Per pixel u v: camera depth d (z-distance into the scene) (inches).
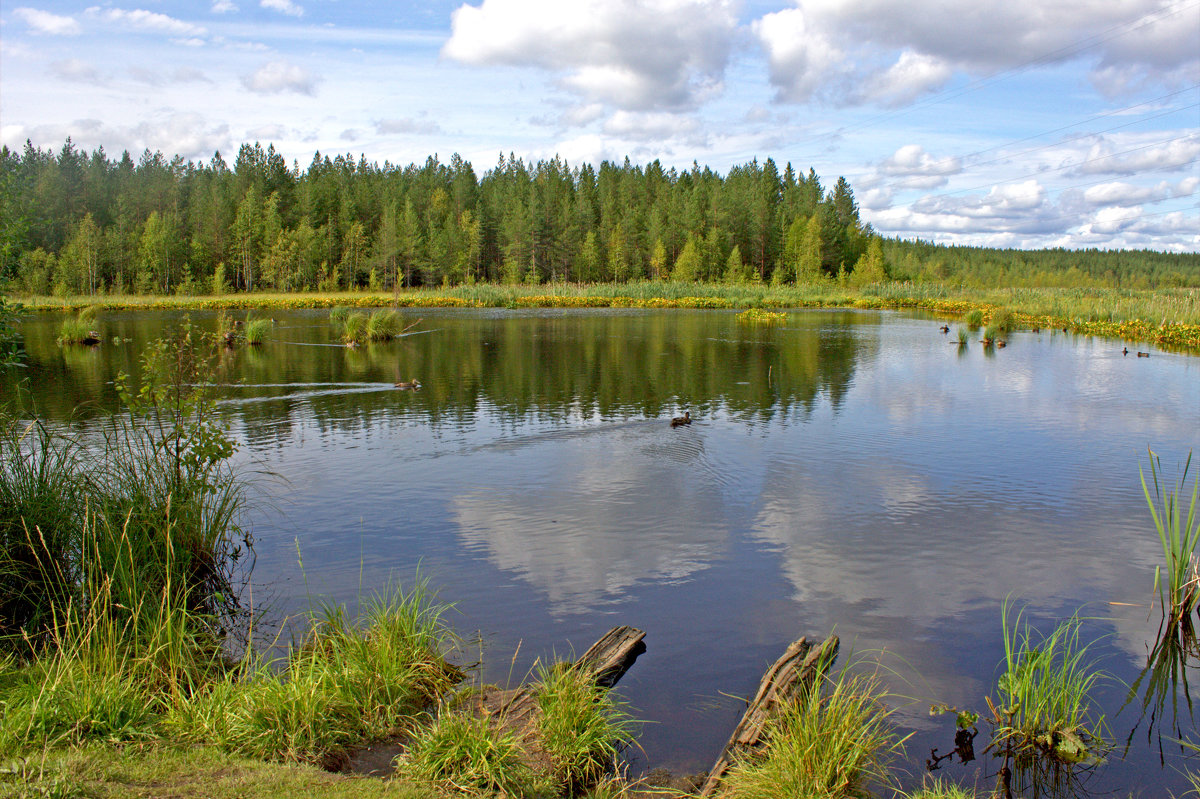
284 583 259.0
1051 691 181.2
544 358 907.4
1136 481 384.5
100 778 135.5
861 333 1266.0
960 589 257.1
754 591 254.1
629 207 3850.9
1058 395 644.1
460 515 330.0
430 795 141.7
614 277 3558.1
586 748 161.3
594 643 212.4
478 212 3784.5
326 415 553.0
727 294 2385.6
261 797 134.5
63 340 1012.5
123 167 3715.6
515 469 405.1
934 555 286.4
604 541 299.9
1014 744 174.6
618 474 395.2
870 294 2434.8
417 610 220.1
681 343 1088.2
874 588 257.3
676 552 288.0
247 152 3745.1
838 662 207.3
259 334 1066.1
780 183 4534.9
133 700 163.3
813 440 474.3
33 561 229.1
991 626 231.3
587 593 251.6
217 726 159.6
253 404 596.1
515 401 613.9
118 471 279.7
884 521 323.9
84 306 1905.8
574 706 169.8
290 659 187.0
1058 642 222.2
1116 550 292.7
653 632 225.1
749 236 3688.5
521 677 197.3
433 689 189.2
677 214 3732.8
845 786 153.2
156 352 307.0
